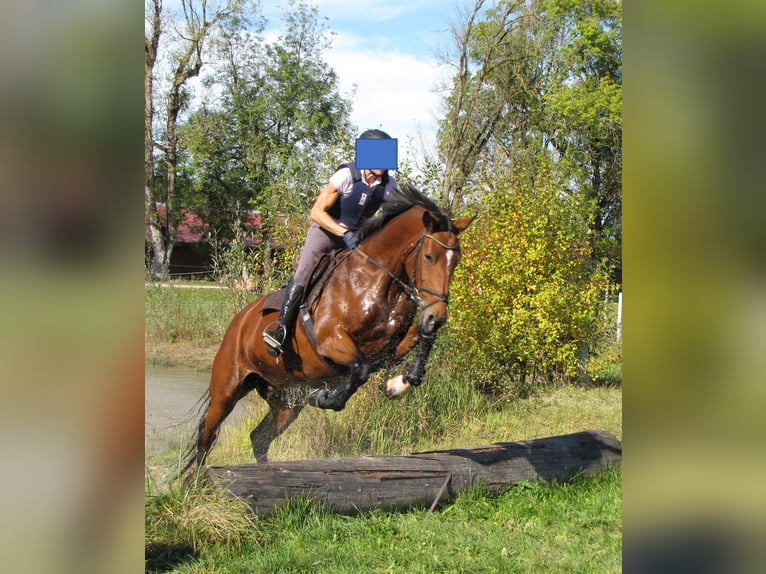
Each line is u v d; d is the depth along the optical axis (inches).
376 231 179.3
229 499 154.7
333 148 305.4
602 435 209.9
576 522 166.7
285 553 143.7
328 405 179.2
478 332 306.0
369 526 162.4
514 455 192.1
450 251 167.2
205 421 206.5
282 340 183.3
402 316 178.2
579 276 332.8
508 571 138.0
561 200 342.3
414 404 258.7
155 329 450.0
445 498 179.2
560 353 318.3
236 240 392.2
